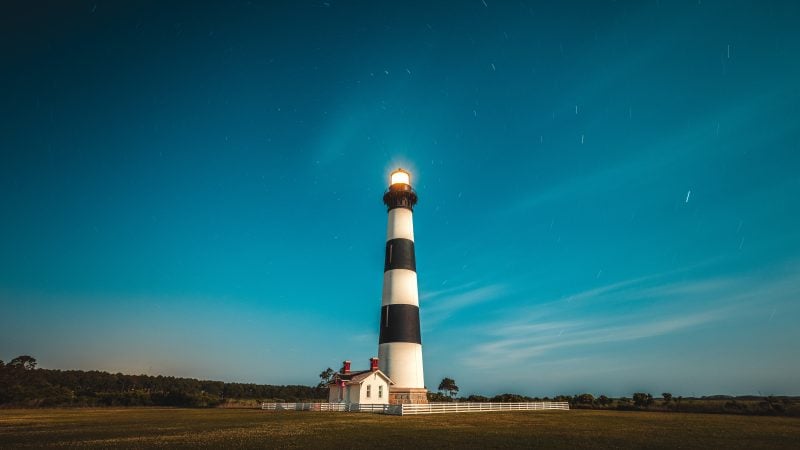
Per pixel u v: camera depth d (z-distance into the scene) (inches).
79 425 988.6
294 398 2871.6
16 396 2145.7
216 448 629.6
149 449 622.2
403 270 1723.7
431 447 645.9
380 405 1379.2
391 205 1857.8
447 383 2982.3
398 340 1617.9
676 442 728.3
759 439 775.1
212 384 3474.4
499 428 908.0
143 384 3324.3
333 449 623.5
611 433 840.9
